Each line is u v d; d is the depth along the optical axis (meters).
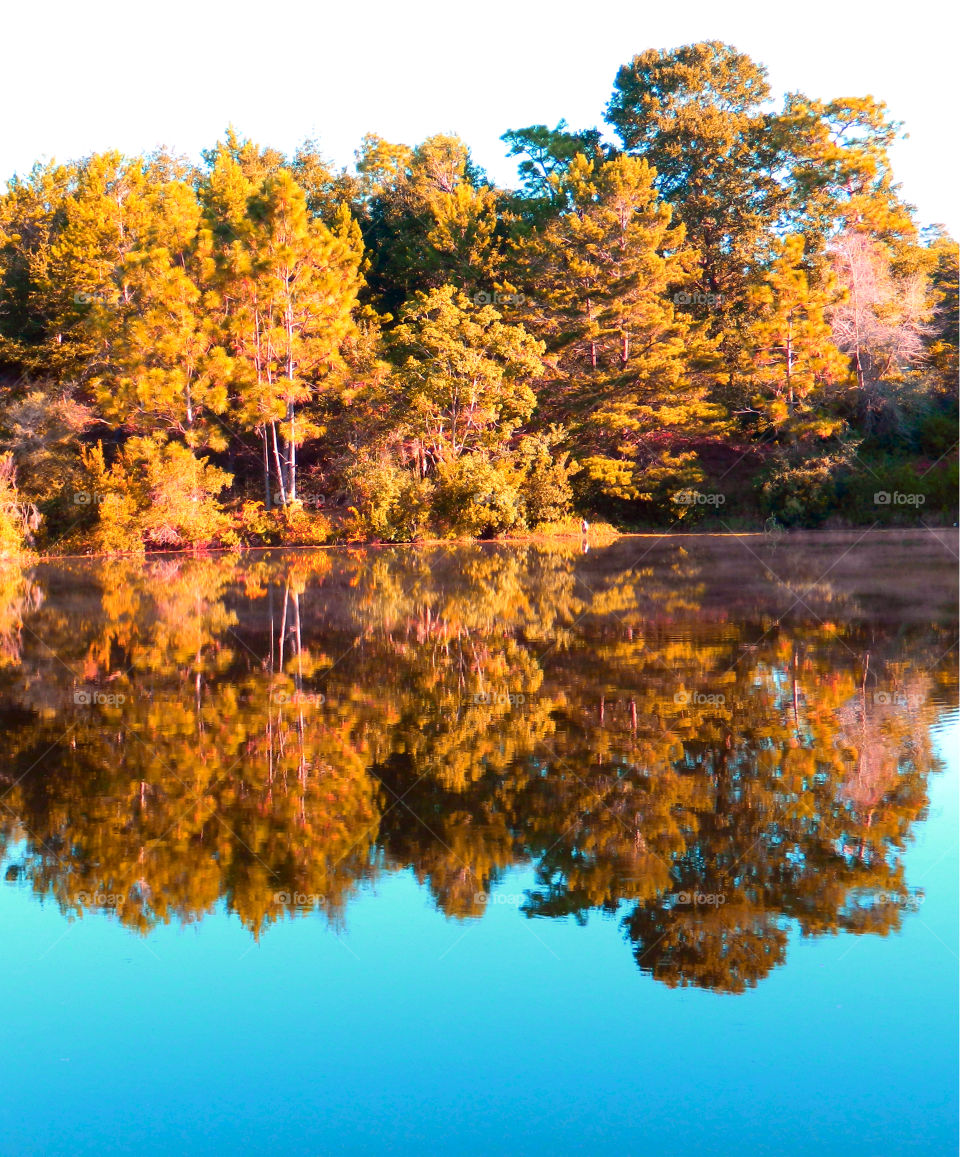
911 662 13.03
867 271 45.50
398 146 62.94
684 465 43.81
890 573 24.52
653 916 5.75
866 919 5.66
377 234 61.25
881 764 8.46
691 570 26.44
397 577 26.14
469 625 17.17
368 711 10.84
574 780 8.22
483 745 9.35
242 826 7.30
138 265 37.53
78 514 36.81
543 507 41.94
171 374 36.53
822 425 42.03
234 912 5.93
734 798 7.69
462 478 39.56
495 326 41.59
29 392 42.69
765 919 5.69
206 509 37.91
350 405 41.69
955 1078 4.30
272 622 18.02
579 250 45.44
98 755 9.23
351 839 6.98
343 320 39.88
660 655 13.87
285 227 38.59
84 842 7.05
